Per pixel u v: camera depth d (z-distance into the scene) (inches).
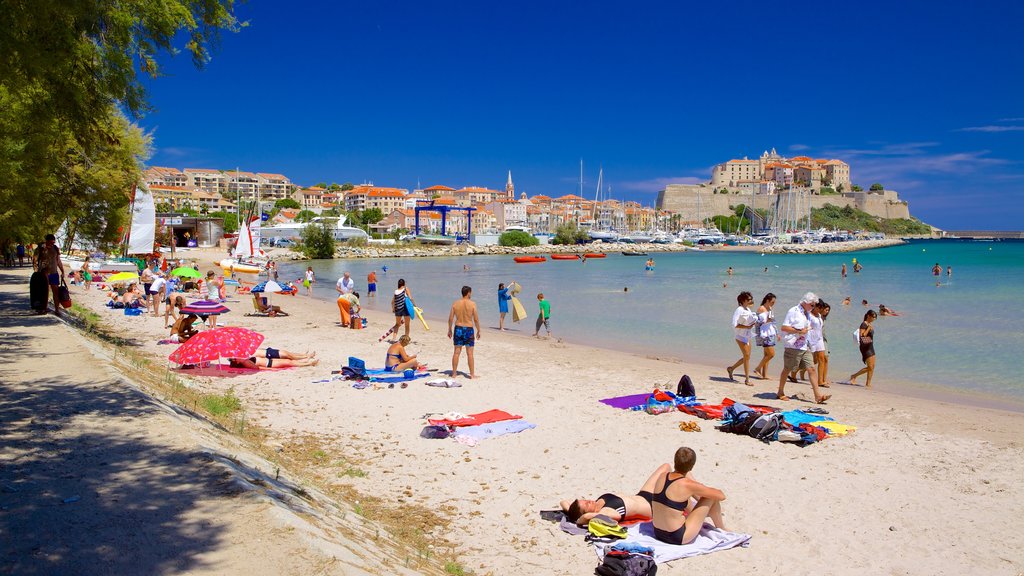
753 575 232.5
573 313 1190.3
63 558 163.9
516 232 5738.2
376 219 7598.4
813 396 513.3
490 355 701.9
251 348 558.9
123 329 774.5
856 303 1339.8
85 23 313.3
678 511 250.5
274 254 3981.3
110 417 294.8
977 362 685.3
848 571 237.0
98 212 1051.3
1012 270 2600.9
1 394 330.6
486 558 239.5
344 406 459.5
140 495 208.7
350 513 257.0
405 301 778.2
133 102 351.9
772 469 342.3
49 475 222.4
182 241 3959.2
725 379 583.2
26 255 1958.7
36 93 339.3
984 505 298.2
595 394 510.9
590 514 268.4
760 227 7504.9
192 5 355.6
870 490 315.3
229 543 177.6
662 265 3412.9
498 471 335.6
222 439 306.0
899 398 513.7
